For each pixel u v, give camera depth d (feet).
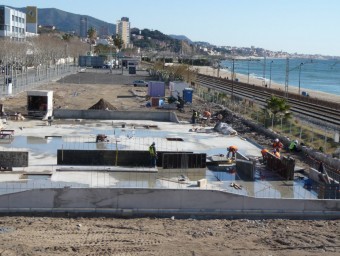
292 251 69.62
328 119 196.65
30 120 173.06
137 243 70.13
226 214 84.53
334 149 135.23
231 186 102.78
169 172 111.96
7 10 469.57
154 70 465.06
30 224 76.48
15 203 81.92
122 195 83.30
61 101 229.25
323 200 86.17
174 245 69.92
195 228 77.82
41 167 110.01
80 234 73.05
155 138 151.33
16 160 108.78
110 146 135.95
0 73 353.92
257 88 367.66
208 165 119.14
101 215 82.23
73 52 575.79
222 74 647.56
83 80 355.77
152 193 83.66
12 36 472.03
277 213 85.25
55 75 379.96
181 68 381.60
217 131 167.43
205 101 256.32
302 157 133.49
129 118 188.24
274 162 115.96
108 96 262.47
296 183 107.55
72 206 82.69
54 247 67.26
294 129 164.86
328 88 517.14
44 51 415.64
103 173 108.27
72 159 113.60
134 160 115.65
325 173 108.37
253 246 70.90
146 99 254.68
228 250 68.90
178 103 225.76
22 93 241.76
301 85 548.72
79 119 182.29
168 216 83.25
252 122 181.68
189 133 162.50
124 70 514.27
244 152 136.26
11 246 66.74
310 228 80.02
